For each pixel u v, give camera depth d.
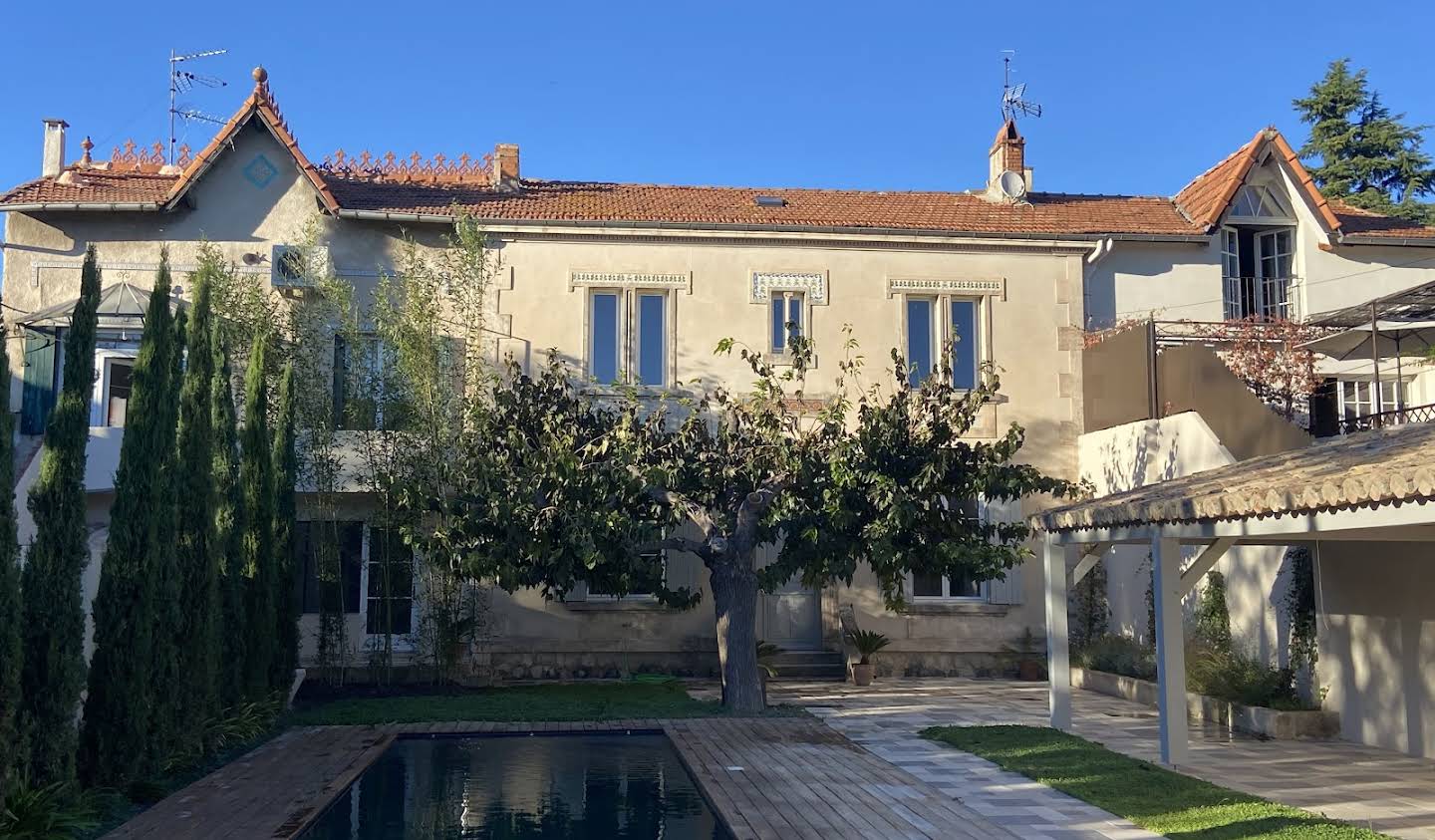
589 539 13.58
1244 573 15.68
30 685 8.73
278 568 14.74
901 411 14.78
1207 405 17.27
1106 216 21.89
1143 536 12.16
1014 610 19.88
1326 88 35.97
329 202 18.80
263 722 13.58
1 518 8.10
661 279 19.88
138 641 10.11
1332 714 13.44
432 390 17.06
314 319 17.83
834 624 19.64
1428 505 8.01
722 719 14.55
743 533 15.05
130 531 10.24
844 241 20.27
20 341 18.06
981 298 20.59
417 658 18.20
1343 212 23.52
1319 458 11.48
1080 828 8.85
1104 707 15.94
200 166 18.62
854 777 10.93
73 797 8.89
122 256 18.81
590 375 19.52
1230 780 10.87
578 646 19.11
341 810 10.13
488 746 13.33
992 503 19.89
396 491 14.55
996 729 13.56
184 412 11.67
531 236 19.67
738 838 8.57
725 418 16.89
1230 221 21.22
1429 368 19.77
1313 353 19.22
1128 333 19.12
